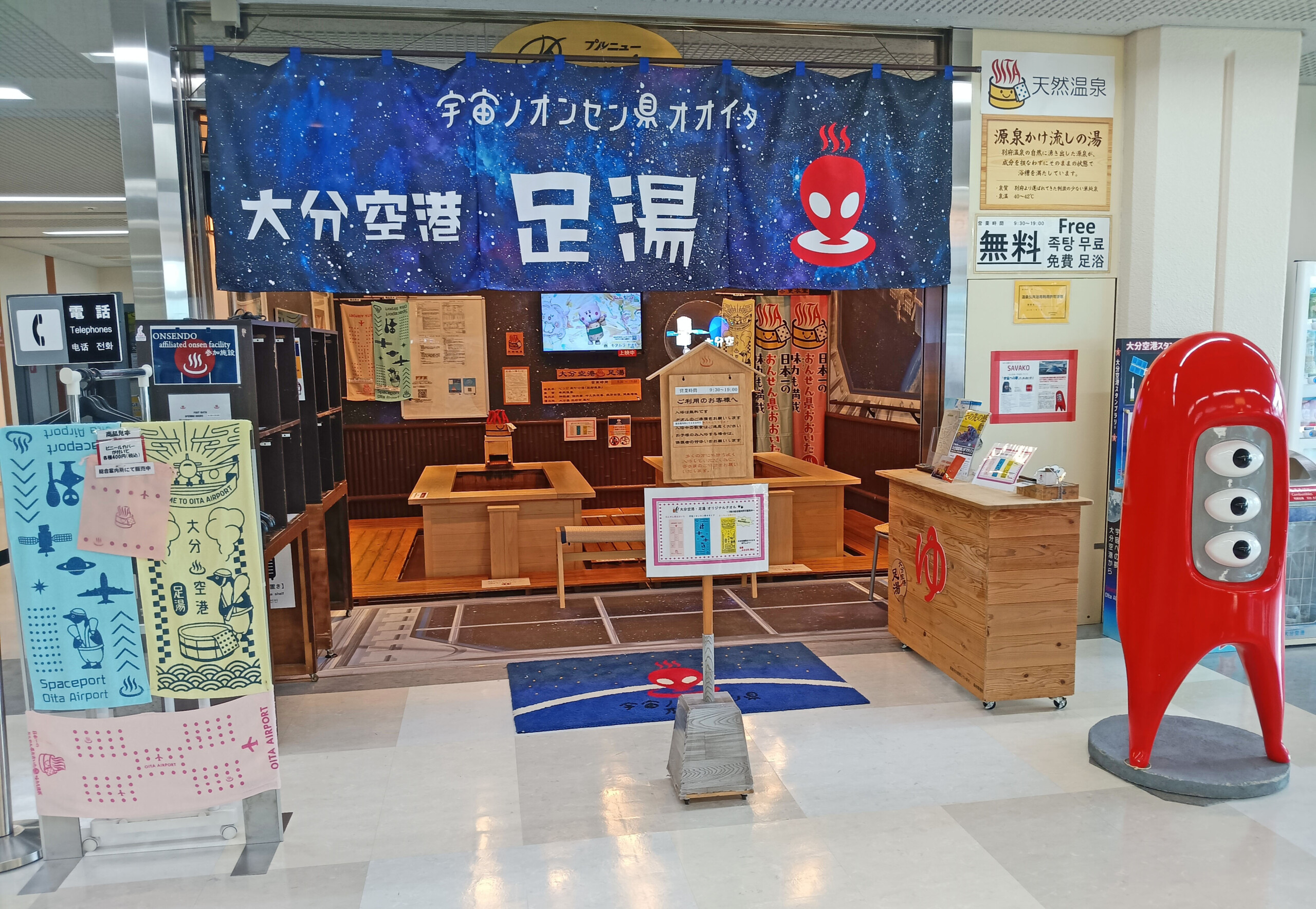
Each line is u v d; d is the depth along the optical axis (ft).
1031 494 11.92
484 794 9.97
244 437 8.68
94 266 35.40
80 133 15.15
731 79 13.75
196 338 11.12
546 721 11.99
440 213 13.32
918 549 13.96
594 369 27.84
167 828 9.25
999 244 15.11
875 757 10.78
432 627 16.37
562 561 17.75
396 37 14.19
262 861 8.71
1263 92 14.90
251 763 8.96
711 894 8.02
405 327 26.81
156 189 13.21
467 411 27.35
